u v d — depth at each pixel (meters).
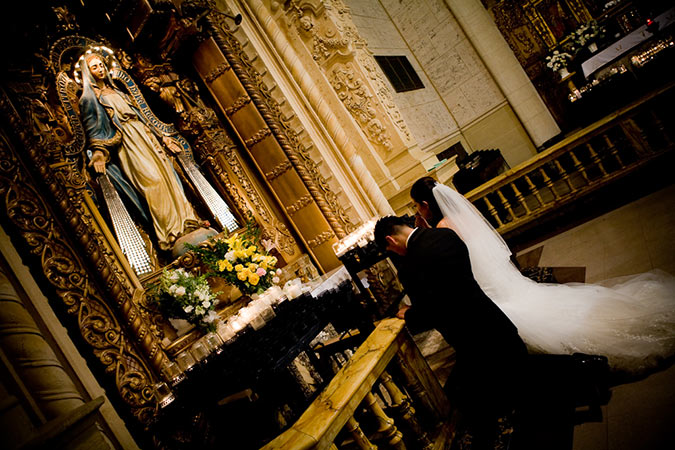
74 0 4.51
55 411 2.17
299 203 5.56
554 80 10.70
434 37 10.84
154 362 3.19
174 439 2.96
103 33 4.88
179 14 4.85
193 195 5.00
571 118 10.57
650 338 2.03
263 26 6.21
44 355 2.30
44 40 3.99
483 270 2.69
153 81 5.05
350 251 3.43
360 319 3.27
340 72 6.81
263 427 2.87
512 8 10.67
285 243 5.52
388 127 6.74
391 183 6.68
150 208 4.32
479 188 5.59
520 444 1.98
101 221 3.79
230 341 2.81
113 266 3.69
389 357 1.98
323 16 6.63
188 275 3.72
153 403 2.98
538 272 3.74
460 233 2.76
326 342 3.60
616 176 4.77
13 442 1.78
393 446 1.82
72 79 4.25
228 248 3.92
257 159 5.59
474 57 10.52
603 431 1.84
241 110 5.48
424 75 11.16
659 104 4.50
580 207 5.09
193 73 5.69
